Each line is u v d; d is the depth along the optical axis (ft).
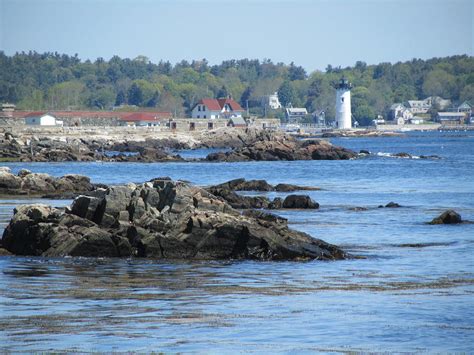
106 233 532.73
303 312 381.81
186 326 356.38
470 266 504.84
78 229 539.29
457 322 365.61
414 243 598.75
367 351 324.60
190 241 529.86
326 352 322.96
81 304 394.73
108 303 397.60
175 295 416.26
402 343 335.06
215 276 469.16
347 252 552.82
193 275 471.62
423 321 367.04
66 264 504.02
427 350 327.06
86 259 522.47
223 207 561.43
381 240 613.93
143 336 340.80
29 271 480.23
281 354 319.68
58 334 342.03
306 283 449.48
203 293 421.59
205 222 532.73
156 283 447.01
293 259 524.11
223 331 349.41
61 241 533.96
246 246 527.40
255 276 469.98
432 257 538.06
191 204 554.46
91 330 348.38
